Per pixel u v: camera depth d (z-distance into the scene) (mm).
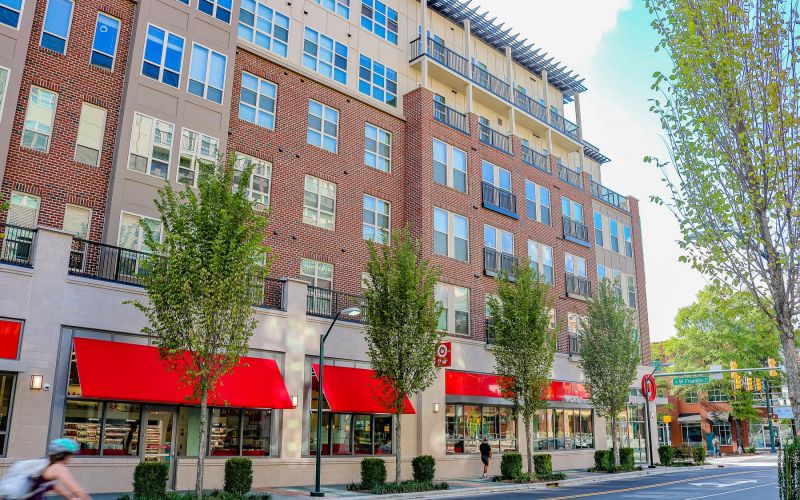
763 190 11188
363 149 29906
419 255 27594
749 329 56562
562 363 36500
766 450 67000
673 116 12359
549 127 40312
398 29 33938
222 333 17359
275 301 24250
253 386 21016
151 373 18859
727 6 11516
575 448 36594
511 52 40750
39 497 7586
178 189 22203
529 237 36688
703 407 67250
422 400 27438
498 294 31453
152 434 19672
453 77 34625
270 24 27906
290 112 27172
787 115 10977
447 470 27891
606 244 44031
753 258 11383
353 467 24672
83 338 18484
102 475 18328
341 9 31203
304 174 27078
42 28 20625
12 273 17438
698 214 11914
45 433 17297
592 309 35844
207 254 17281
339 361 25359
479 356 31250
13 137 19438
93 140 21141
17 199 19312
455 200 32406
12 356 17078
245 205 18156
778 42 11180
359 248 28547
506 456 27016
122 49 22281
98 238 20547
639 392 43438
